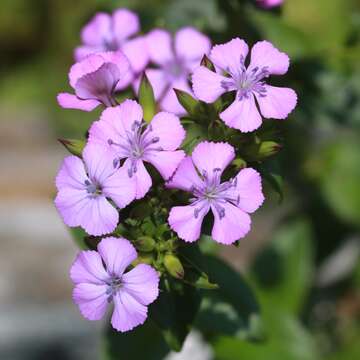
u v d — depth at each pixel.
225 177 0.26
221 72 0.27
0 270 0.48
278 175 0.28
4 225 0.50
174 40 0.31
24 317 0.45
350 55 0.36
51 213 0.50
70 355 0.45
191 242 0.26
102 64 0.26
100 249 0.26
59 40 0.57
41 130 0.57
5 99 0.58
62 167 0.26
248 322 0.31
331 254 0.41
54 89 0.56
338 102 0.36
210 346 0.36
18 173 0.54
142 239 0.26
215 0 0.35
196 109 0.27
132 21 0.31
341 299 0.42
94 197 0.26
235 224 0.26
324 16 0.48
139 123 0.26
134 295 0.26
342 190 0.40
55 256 0.49
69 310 0.46
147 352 0.32
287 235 0.37
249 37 0.33
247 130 0.26
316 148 0.41
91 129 0.26
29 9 0.57
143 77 0.28
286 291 0.37
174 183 0.26
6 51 0.58
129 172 0.26
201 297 0.28
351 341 0.41
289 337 0.36
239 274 0.31
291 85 0.36
